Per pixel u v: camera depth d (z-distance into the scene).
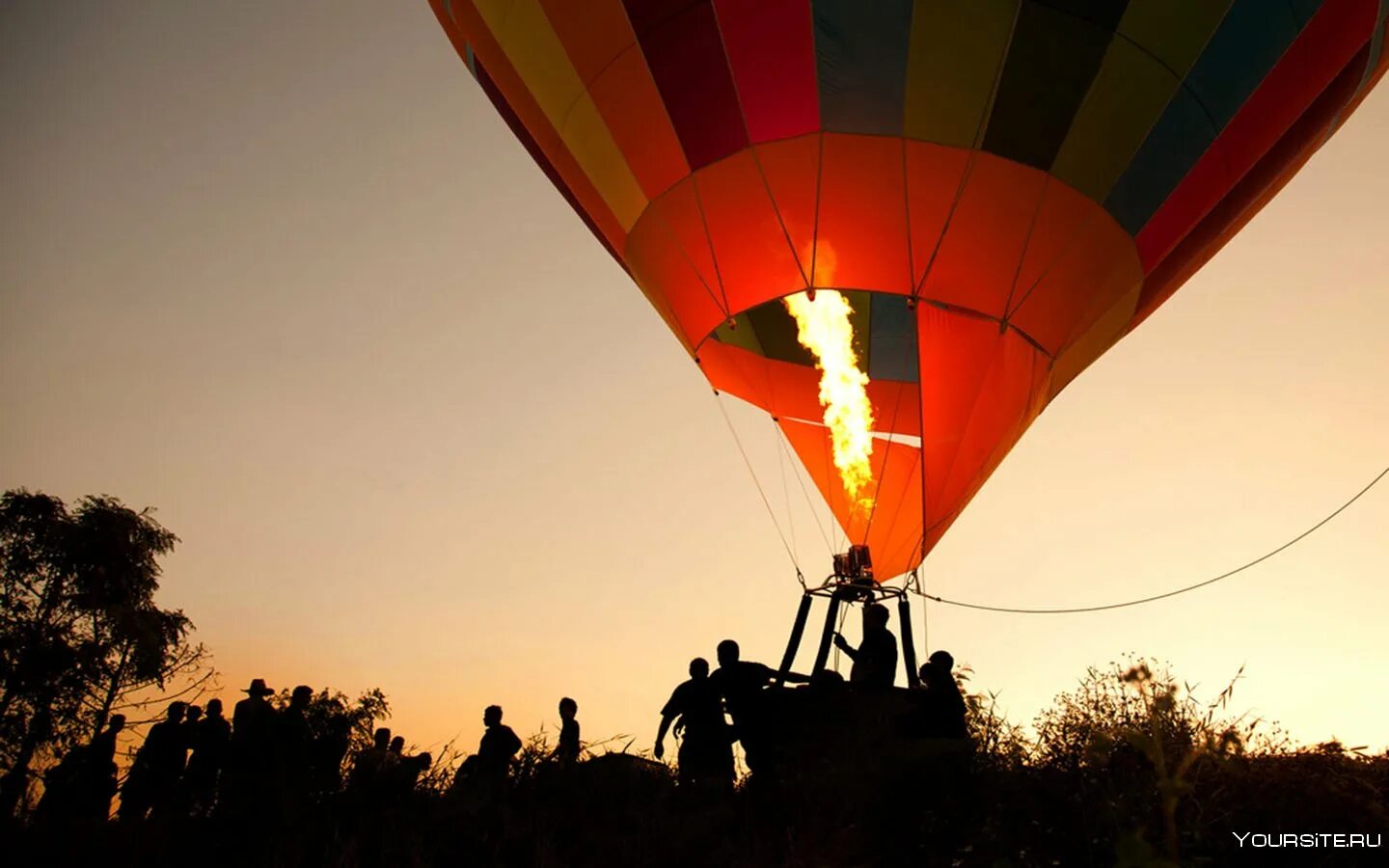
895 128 10.61
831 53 10.47
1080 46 10.27
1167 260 11.78
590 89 11.43
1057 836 4.52
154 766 6.72
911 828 4.97
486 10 11.90
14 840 5.07
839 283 11.09
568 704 7.09
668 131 11.18
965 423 11.16
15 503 14.21
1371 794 4.73
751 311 11.50
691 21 10.70
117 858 5.02
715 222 11.26
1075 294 11.14
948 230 10.84
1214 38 10.37
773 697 7.18
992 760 5.57
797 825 5.18
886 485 12.12
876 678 7.45
